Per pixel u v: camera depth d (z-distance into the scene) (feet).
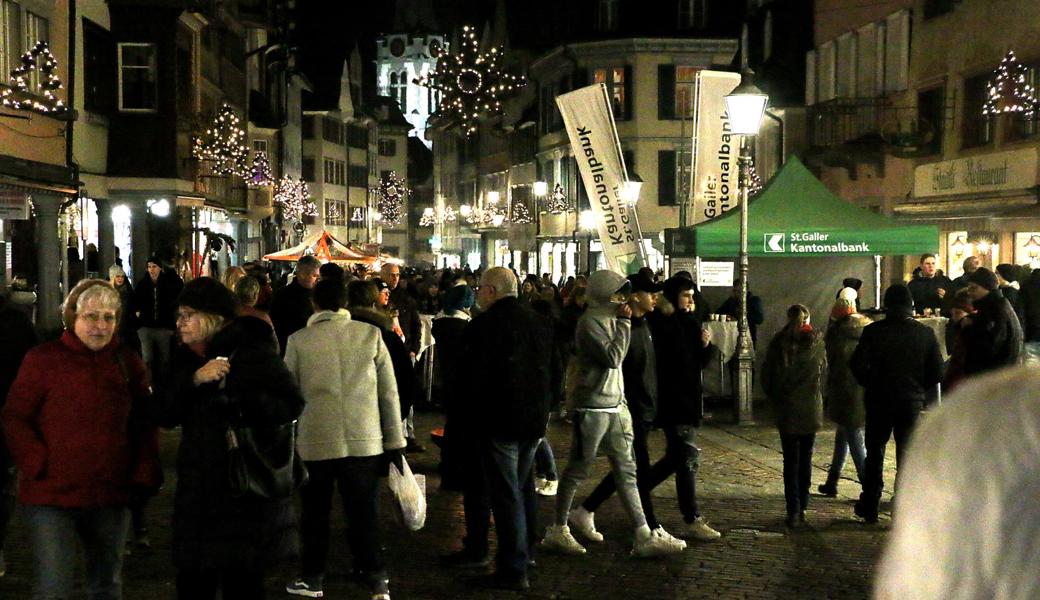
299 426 23.50
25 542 29.53
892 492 37.47
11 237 77.15
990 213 82.94
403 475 24.25
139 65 93.61
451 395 28.60
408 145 401.29
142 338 56.80
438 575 26.96
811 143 117.08
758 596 25.38
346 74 311.88
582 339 28.12
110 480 18.67
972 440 3.61
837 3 116.57
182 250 119.34
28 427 18.61
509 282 25.76
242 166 121.39
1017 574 3.49
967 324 33.30
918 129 92.02
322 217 303.27
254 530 17.49
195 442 17.53
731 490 37.86
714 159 66.95
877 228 59.06
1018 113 80.53
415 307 55.06
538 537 31.09
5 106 67.05
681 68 170.30
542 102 201.67
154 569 27.12
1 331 24.57
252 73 186.19
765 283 64.80
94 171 90.12
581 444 28.45
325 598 24.75
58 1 78.28
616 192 68.74
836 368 36.32
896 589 3.72
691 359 30.01
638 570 27.63
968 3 88.53
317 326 23.67
